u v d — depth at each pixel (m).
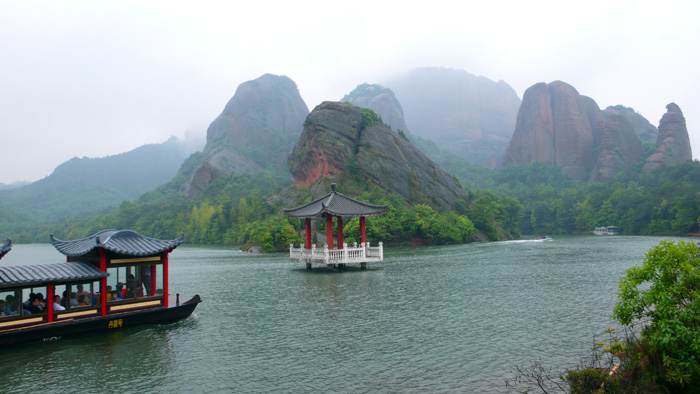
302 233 106.12
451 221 115.12
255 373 17.36
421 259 64.62
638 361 14.01
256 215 136.62
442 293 33.84
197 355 19.89
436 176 140.38
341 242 56.41
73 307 23.42
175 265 66.06
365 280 42.09
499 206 142.88
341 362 18.27
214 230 150.75
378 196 119.50
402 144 142.12
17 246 168.50
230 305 31.62
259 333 23.48
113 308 24.53
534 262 55.88
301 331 23.56
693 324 13.13
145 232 173.62
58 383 16.84
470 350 19.38
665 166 189.25
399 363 17.94
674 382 12.82
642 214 137.50
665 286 13.80
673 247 13.88
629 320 14.59
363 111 144.25
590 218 159.75
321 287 38.53
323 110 141.75
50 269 23.48
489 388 15.12
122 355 20.08
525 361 17.75
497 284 37.75
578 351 18.75
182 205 188.88
